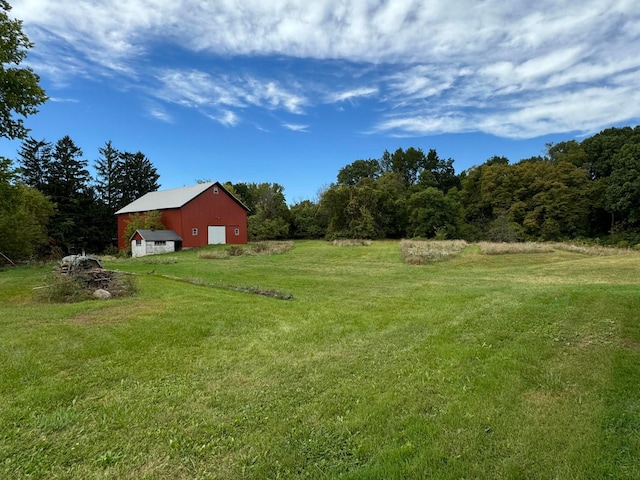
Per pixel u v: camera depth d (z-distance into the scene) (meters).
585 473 2.41
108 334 5.86
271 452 2.76
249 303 8.71
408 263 20.30
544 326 6.04
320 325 6.68
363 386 3.92
